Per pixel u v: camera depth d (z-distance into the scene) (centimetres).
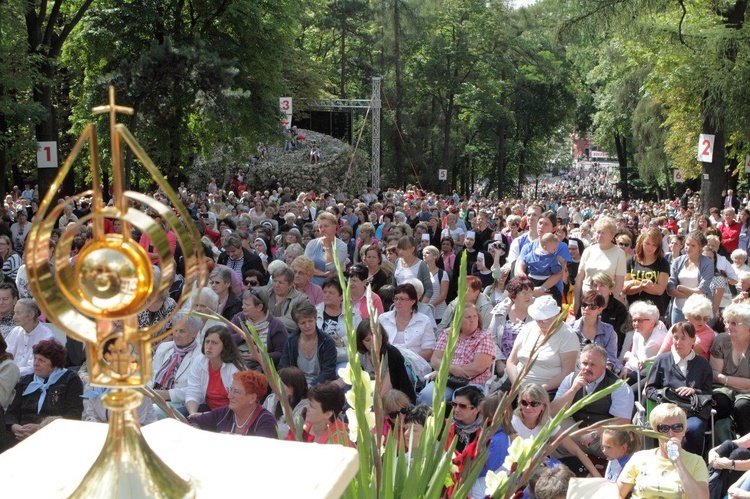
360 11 5222
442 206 2556
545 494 420
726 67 2177
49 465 140
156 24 2452
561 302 971
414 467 187
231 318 823
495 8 5219
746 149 3091
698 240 956
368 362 665
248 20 2525
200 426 573
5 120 1895
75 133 2456
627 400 604
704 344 682
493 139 5762
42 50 1936
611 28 2341
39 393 649
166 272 110
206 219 1553
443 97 5350
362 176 4544
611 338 733
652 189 6438
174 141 2528
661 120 4053
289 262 1092
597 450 591
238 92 2280
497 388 695
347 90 5566
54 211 114
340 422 236
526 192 8031
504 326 796
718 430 639
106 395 120
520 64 5697
